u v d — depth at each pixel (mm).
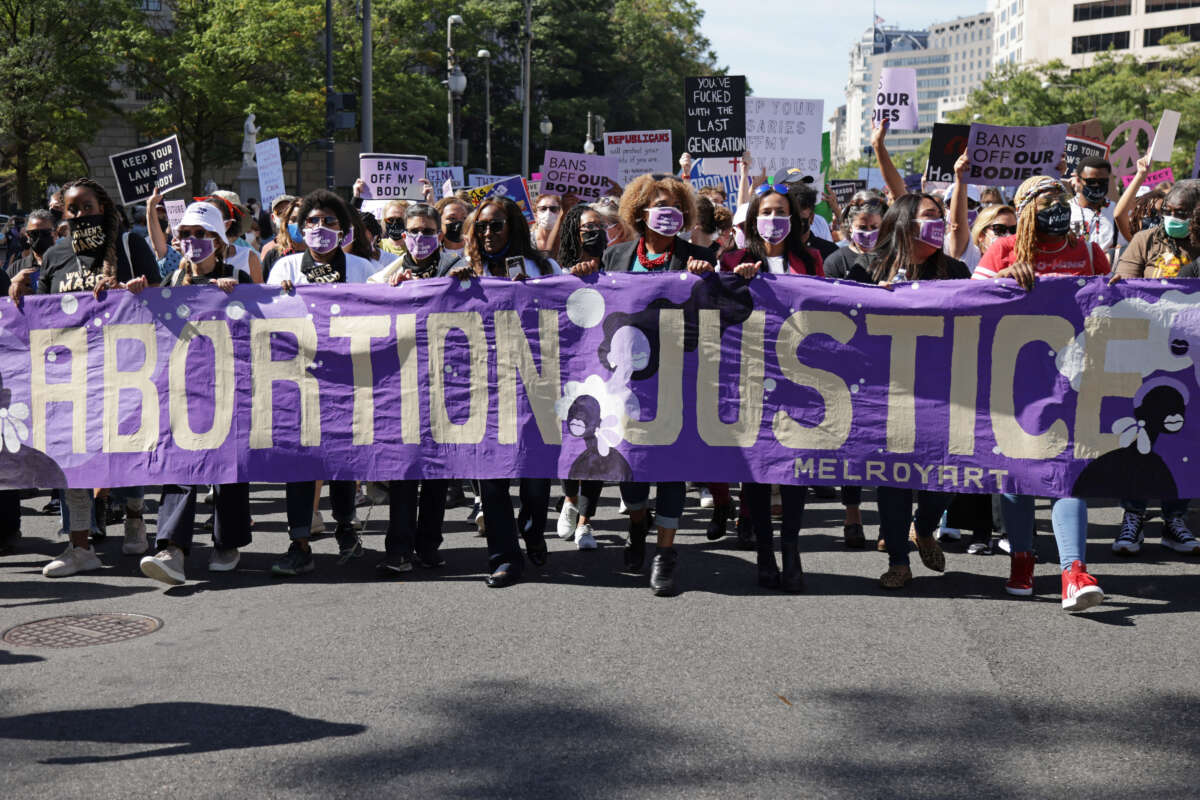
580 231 7184
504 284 6449
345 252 7082
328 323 6590
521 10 64750
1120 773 3822
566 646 5148
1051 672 4809
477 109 64188
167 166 7957
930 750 4008
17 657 5113
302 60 48656
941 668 4852
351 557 6926
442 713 4355
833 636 5293
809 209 7211
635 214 6496
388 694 4559
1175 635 5320
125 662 5012
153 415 6707
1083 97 57812
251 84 48750
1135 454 5973
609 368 6355
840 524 8047
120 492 7457
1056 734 4148
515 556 6320
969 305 6090
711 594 6047
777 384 6238
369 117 26406
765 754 3973
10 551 7270
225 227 7355
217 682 4727
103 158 56750
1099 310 5969
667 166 14000
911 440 6148
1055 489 5992
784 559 6117
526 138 47969
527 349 6430
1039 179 6082
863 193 6883
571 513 7547
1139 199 9484
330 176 27234
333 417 6582
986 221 6840
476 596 6012
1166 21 106938
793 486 6180
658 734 4145
